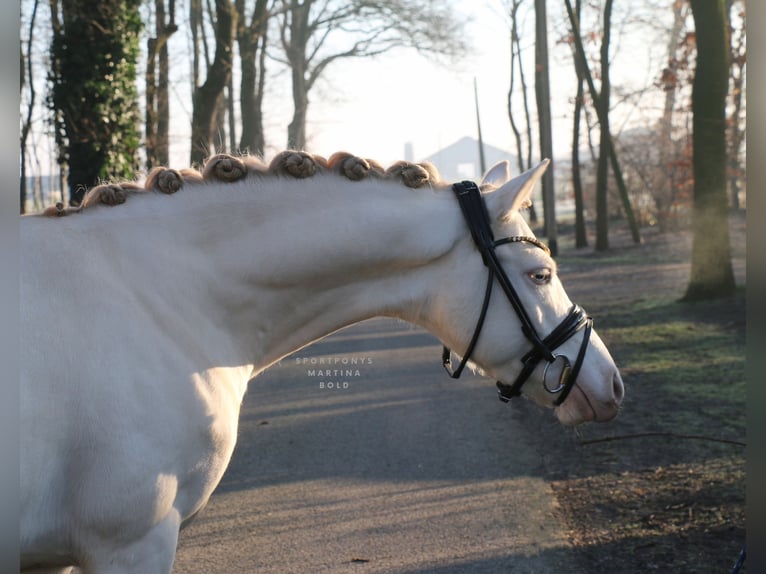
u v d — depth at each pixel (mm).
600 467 5586
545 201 28891
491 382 9016
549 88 24312
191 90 23422
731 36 16984
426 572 4020
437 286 2656
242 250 2471
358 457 6121
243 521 4801
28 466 2004
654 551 4141
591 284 17734
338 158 2604
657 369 8352
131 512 2168
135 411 2170
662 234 28688
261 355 2582
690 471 5301
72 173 11094
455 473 5668
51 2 11406
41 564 2186
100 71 10898
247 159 2574
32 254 2176
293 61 27297
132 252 2344
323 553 4289
